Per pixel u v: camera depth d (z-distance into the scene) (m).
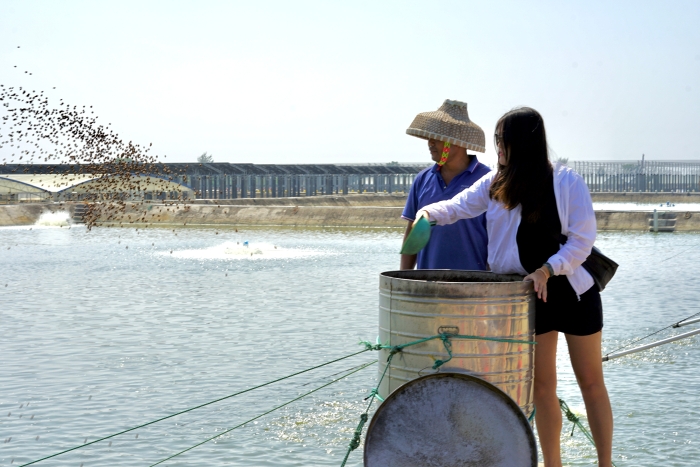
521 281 3.94
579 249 4.04
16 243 48.97
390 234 58.09
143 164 27.56
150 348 16.70
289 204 89.38
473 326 3.81
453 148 5.44
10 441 10.44
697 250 43.12
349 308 22.50
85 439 10.52
